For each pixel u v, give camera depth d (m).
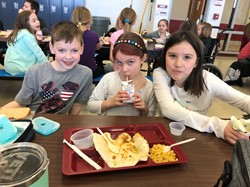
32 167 0.44
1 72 2.51
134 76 1.21
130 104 1.20
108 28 5.34
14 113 0.90
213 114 2.85
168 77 1.21
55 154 0.74
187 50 1.04
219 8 5.31
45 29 3.66
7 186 0.38
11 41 2.38
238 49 6.54
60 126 0.90
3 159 0.46
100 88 1.30
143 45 1.19
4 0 4.74
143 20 5.65
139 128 0.93
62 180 0.63
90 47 2.52
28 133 0.78
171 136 0.89
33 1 3.62
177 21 6.21
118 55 1.14
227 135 0.88
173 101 1.12
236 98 1.14
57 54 1.24
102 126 0.92
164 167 0.71
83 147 0.77
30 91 1.32
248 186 0.48
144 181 0.65
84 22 2.54
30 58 2.40
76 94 1.40
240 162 0.54
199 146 0.85
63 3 5.02
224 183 0.54
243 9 6.20
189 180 0.67
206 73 1.24
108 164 0.69
